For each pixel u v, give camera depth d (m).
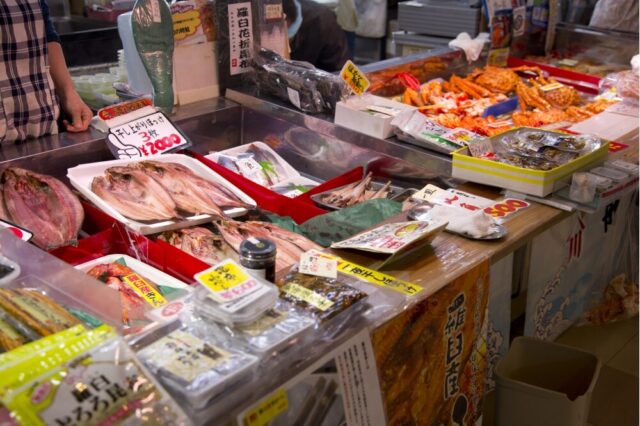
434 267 1.74
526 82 3.58
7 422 0.98
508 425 2.31
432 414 1.77
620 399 2.84
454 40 3.68
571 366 2.44
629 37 3.93
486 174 2.23
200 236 1.97
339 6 5.43
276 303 1.42
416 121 2.50
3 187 2.03
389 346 1.52
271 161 2.65
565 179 2.23
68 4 3.87
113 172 2.15
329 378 1.37
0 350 1.15
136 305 1.62
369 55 6.76
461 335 1.79
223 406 1.18
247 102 2.79
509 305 2.65
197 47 2.70
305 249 1.93
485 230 1.91
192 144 2.64
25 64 2.19
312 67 2.79
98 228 2.07
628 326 3.31
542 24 4.05
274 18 2.90
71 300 1.37
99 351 1.11
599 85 3.55
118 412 1.07
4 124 2.17
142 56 2.47
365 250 1.73
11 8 2.12
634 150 2.62
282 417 1.28
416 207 2.10
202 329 1.32
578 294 3.15
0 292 1.29
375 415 1.53
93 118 2.43
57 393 1.03
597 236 3.12
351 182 2.48
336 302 1.46
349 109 2.52
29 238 1.78
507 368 2.43
